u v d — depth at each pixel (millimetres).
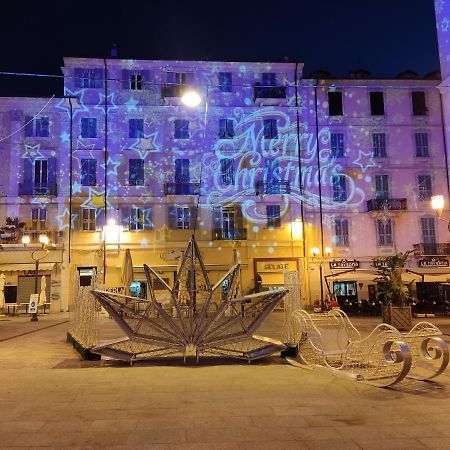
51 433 4875
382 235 32281
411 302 24359
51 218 30703
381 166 32844
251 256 31781
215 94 32719
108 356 9172
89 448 4438
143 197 31562
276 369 8555
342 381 7438
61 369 8547
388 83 33500
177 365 9000
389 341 7211
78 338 10867
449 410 5699
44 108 31219
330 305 24734
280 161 32531
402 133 33219
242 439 4672
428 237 32438
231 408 5812
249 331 9516
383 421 5254
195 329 9273
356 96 33312
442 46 28031
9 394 6598
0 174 30672
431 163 33062
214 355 9961
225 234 31844
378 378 7457
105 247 29578
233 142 32500
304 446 4469
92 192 31109
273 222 32125
